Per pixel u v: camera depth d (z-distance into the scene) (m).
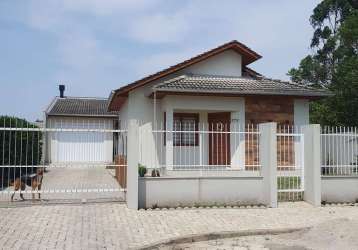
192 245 8.40
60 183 17.31
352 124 23.34
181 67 18.81
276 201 12.31
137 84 18.44
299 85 19.09
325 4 31.55
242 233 9.24
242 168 16.08
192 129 18.38
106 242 8.26
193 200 12.21
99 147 24.78
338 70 25.59
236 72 19.86
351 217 10.88
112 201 12.40
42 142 18.19
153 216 10.80
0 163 15.22
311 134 12.91
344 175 13.14
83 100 32.62
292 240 8.85
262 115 18.11
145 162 14.11
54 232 8.94
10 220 9.93
